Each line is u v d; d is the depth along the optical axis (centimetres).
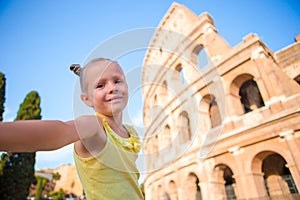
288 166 1470
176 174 2184
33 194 6066
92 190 122
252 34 1948
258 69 1814
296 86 1716
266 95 1722
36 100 3412
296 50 2288
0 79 2794
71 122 89
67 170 9775
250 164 1666
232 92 1995
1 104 2705
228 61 2034
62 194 7519
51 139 73
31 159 2791
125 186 129
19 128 67
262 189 1603
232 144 1800
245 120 1811
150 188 2416
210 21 2547
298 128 1471
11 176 2544
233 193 1888
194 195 2023
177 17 2973
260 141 1653
